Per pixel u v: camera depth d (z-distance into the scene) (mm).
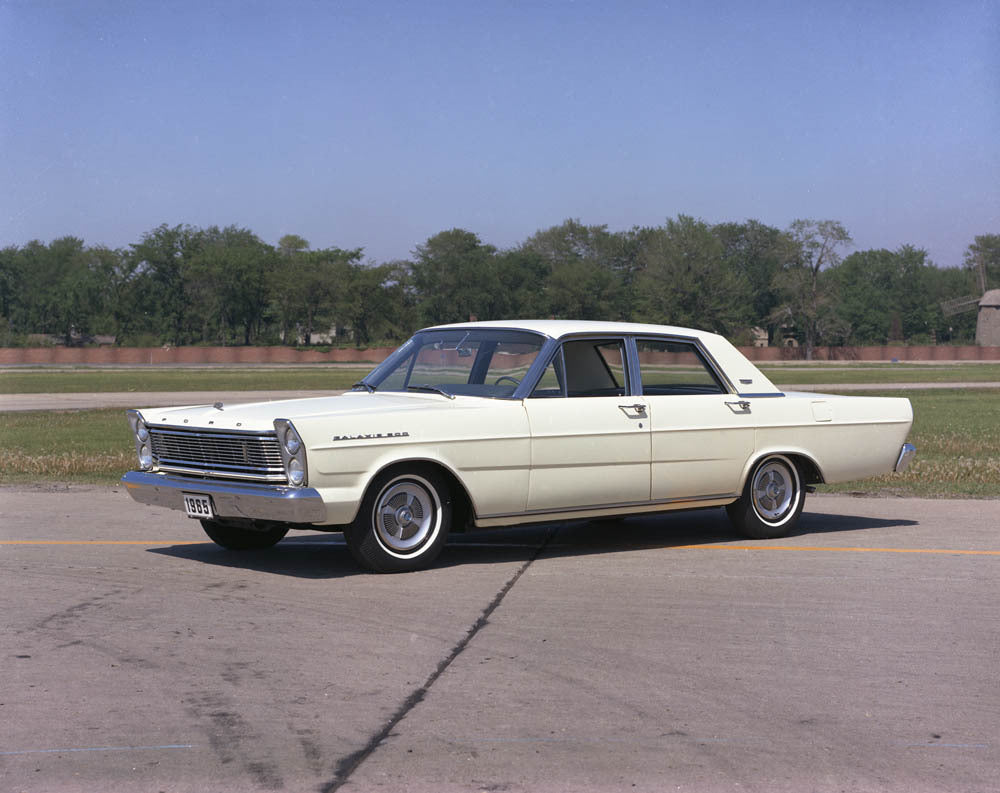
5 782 3557
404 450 6816
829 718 4227
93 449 17031
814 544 8305
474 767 3695
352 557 7531
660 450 7809
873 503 10977
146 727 4090
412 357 8000
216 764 3719
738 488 8281
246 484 6781
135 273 123812
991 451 17047
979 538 8656
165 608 6012
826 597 6379
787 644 5316
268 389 41812
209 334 125500
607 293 123688
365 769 3676
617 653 5129
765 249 136875
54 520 9445
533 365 7398
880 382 49312
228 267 123062
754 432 8258
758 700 4445
